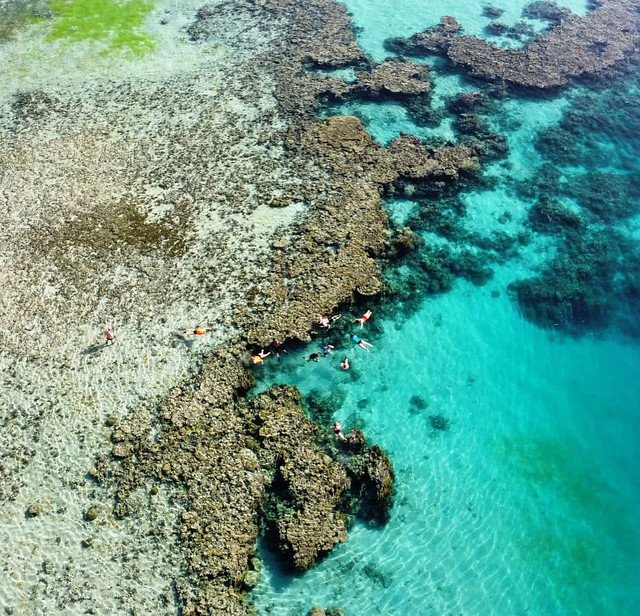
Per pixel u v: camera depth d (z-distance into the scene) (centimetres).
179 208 3538
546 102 4500
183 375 2750
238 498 2350
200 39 5069
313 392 2789
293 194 3612
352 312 3123
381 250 3353
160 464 2436
